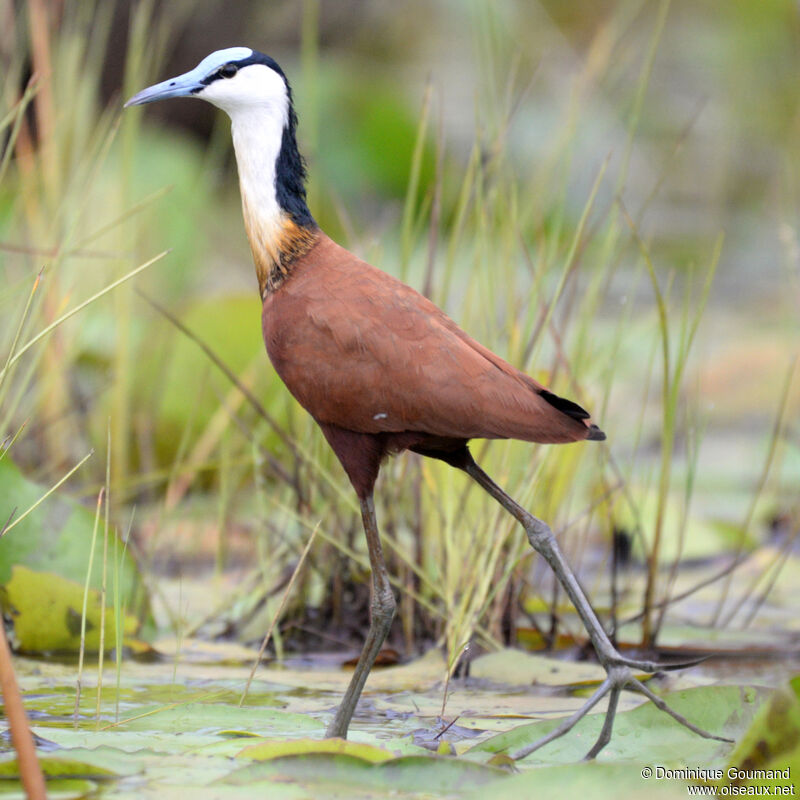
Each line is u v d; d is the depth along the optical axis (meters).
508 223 10.23
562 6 26.33
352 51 26.66
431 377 6.70
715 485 14.80
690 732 6.68
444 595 9.00
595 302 10.24
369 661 6.83
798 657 9.16
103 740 6.63
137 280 15.97
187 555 11.84
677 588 11.28
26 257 12.12
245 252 23.58
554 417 6.67
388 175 23.09
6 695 5.50
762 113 28.16
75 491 11.62
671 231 26.05
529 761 6.46
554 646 9.41
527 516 6.85
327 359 6.93
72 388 12.90
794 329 19.11
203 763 6.16
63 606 8.67
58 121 12.21
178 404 13.59
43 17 12.27
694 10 29.36
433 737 6.93
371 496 7.09
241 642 9.41
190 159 21.05
